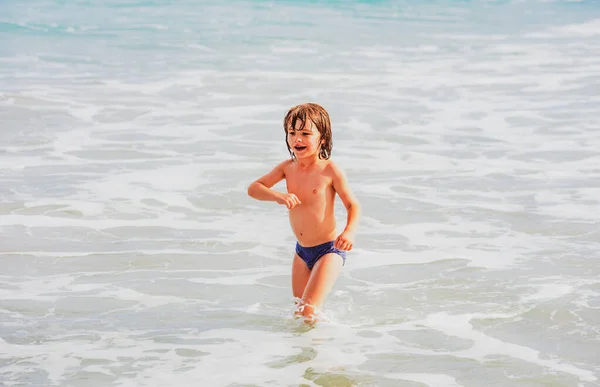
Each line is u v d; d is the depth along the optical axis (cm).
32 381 558
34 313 681
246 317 679
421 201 1010
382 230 909
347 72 1934
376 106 1584
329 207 714
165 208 979
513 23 2855
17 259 809
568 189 1057
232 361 594
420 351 611
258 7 3084
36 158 1190
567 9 3186
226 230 909
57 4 3028
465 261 810
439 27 2744
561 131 1384
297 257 730
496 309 690
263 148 1267
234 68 1959
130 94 1664
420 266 799
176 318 676
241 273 786
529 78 1883
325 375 572
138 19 2734
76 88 1706
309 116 703
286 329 655
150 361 593
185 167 1155
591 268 786
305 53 2192
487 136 1354
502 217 949
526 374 572
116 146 1267
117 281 759
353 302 712
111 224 919
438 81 1844
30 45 2228
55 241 862
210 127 1404
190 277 773
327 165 718
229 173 1129
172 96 1656
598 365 586
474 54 2233
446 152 1252
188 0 3203
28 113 1473
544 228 909
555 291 727
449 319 672
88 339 630
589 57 2170
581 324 657
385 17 2945
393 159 1209
